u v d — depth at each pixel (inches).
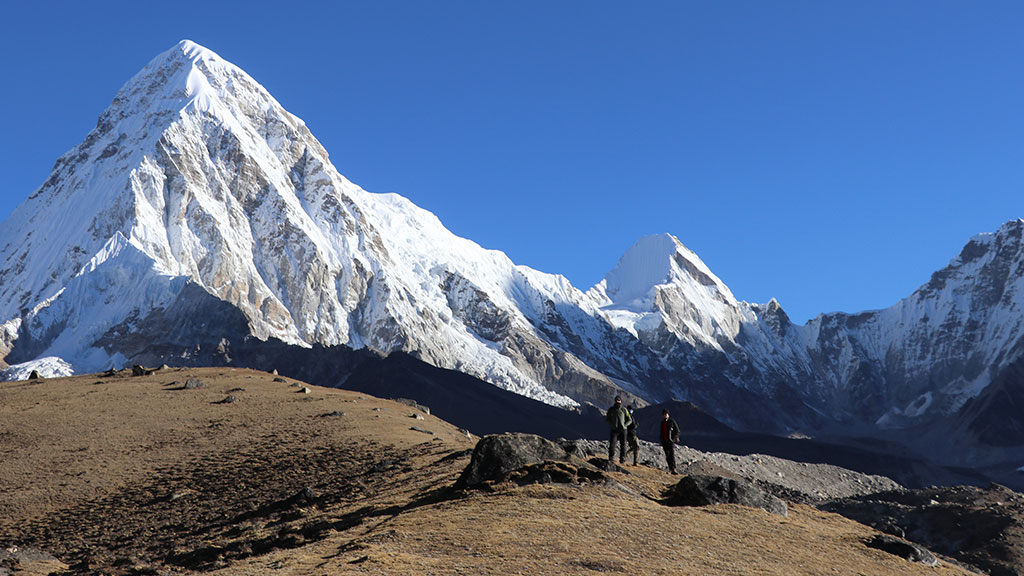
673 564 1029.2
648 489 1505.9
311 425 3543.3
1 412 4148.6
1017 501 4640.8
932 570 1242.6
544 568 970.7
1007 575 3585.1
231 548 1427.2
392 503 1581.0
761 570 1055.6
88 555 1796.3
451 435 3440.0
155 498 2507.4
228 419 3853.3
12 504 2586.1
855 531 1429.6
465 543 1074.7
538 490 1373.0
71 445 3449.8
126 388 4830.2
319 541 1269.7
